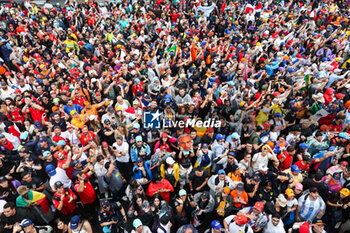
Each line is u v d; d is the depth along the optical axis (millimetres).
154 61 12133
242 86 8930
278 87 10086
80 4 18672
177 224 5691
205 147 6520
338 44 13234
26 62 11547
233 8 18750
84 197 5707
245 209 5328
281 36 13664
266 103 7836
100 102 8781
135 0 21375
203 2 19250
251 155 6781
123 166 6902
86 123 8078
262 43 13719
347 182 5832
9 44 12320
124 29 15102
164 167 6375
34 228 4777
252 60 12812
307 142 7145
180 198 5332
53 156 6285
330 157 6840
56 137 7031
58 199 5355
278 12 19266
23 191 4992
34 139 6824
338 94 8867
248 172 6109
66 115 7797
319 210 5285
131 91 10250
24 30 14312
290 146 6430
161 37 15266
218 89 9523
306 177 6160
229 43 14117
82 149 6402
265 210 5348
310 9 19422
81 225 4969
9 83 9664
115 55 12383
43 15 17156
